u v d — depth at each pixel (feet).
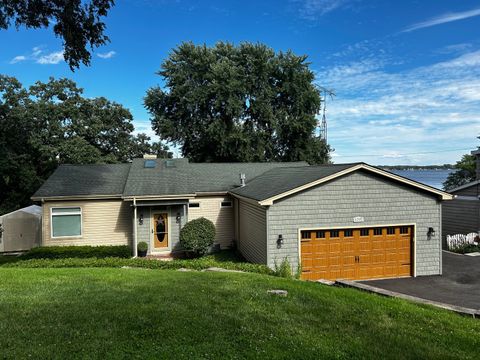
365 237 44.06
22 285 26.03
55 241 55.26
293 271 41.91
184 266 40.16
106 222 57.21
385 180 44.24
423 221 45.21
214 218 62.23
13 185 89.61
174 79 107.34
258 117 110.52
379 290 29.35
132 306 21.22
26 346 15.97
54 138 92.17
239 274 32.48
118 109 104.58
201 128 108.27
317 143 114.01
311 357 15.65
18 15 36.73
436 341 17.93
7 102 89.15
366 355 16.08
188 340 16.90
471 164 115.65
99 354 15.39
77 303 21.68
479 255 54.90
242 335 17.65
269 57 109.40
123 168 67.05
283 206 41.83
